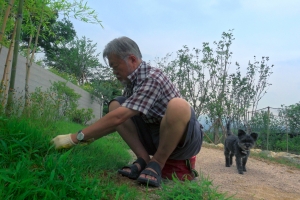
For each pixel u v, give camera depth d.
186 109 2.64
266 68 14.79
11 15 4.74
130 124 3.17
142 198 2.38
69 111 7.02
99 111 19.17
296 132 12.62
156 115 2.96
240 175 4.81
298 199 3.44
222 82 14.46
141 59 2.96
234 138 5.85
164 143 2.73
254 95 14.58
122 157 3.79
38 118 3.91
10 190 1.76
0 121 3.01
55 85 8.51
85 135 2.71
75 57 23.69
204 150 8.34
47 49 23.12
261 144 12.58
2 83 3.75
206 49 14.65
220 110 13.77
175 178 2.88
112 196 2.25
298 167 7.22
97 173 2.67
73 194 2.01
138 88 2.79
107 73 25.12
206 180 2.81
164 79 2.89
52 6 5.01
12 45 4.68
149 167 2.75
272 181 4.55
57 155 2.61
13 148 2.55
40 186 1.91
